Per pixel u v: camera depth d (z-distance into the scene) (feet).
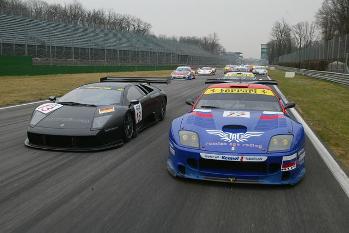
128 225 11.40
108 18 316.40
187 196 13.87
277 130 15.65
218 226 11.44
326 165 18.38
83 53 147.54
